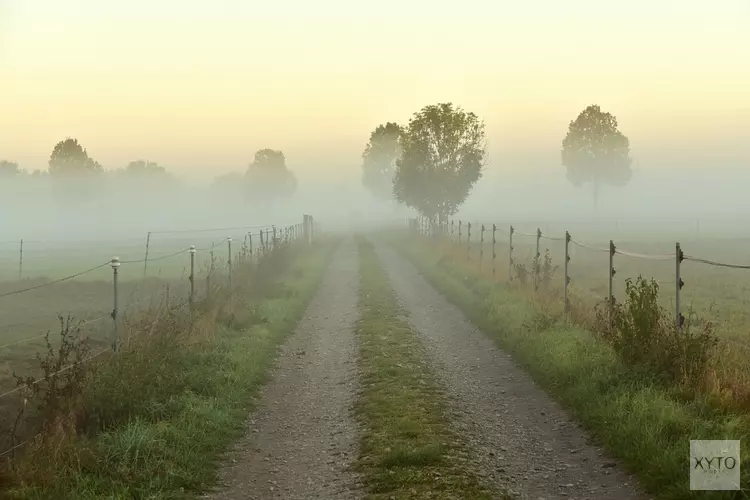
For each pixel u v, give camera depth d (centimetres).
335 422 892
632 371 902
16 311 2019
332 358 1321
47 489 611
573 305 1459
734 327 1337
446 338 1488
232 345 1302
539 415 895
